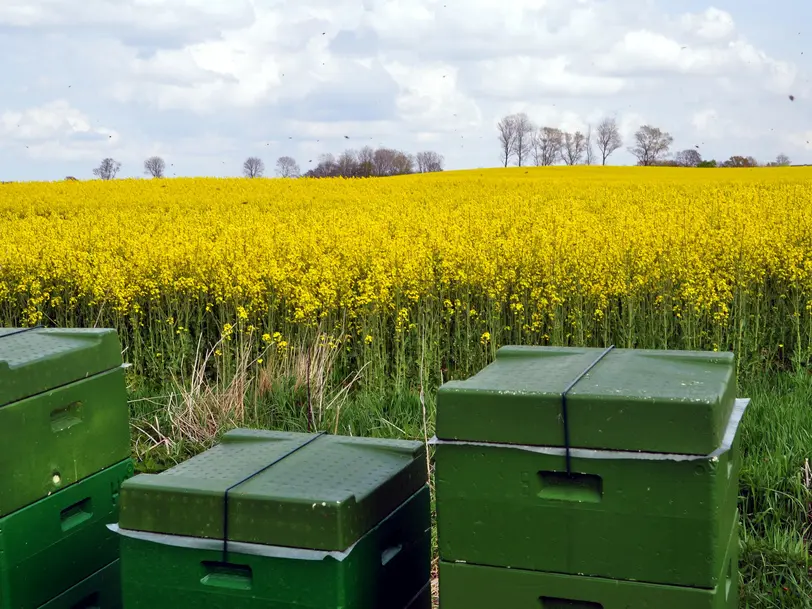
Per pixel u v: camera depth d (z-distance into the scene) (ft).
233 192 94.43
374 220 54.90
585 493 8.57
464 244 37.45
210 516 9.03
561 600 8.77
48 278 37.52
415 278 31.32
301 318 29.68
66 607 11.19
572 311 31.30
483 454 8.77
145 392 28.25
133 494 9.32
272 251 39.45
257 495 8.89
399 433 22.77
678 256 33.24
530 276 32.45
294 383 26.20
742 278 30.71
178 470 9.93
